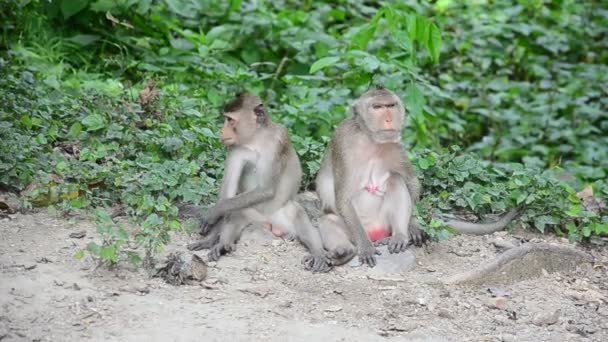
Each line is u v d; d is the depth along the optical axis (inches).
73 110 568.7
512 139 815.7
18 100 556.7
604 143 823.1
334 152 482.3
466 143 837.2
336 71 734.5
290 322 399.9
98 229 420.8
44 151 522.9
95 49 716.7
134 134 540.7
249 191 476.1
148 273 424.5
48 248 437.7
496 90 880.3
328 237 469.4
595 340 413.7
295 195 495.2
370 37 636.7
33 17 698.8
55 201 480.1
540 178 537.0
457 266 473.7
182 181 502.6
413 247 480.7
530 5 978.1
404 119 477.1
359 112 474.3
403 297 434.6
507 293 451.5
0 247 434.0
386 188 487.2
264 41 765.3
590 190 588.4
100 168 499.5
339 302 424.8
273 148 479.8
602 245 522.6
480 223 524.7
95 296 399.5
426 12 940.6
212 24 780.6
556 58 943.7
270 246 471.5
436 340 397.7
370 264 460.1
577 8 996.6
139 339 371.6
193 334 378.6
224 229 464.1
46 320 378.3
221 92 671.1
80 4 693.9
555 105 852.6
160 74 688.4
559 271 482.9
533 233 526.6
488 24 940.0
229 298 414.6
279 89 721.0
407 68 629.9
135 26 741.3
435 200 530.9
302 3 890.7
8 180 490.0
